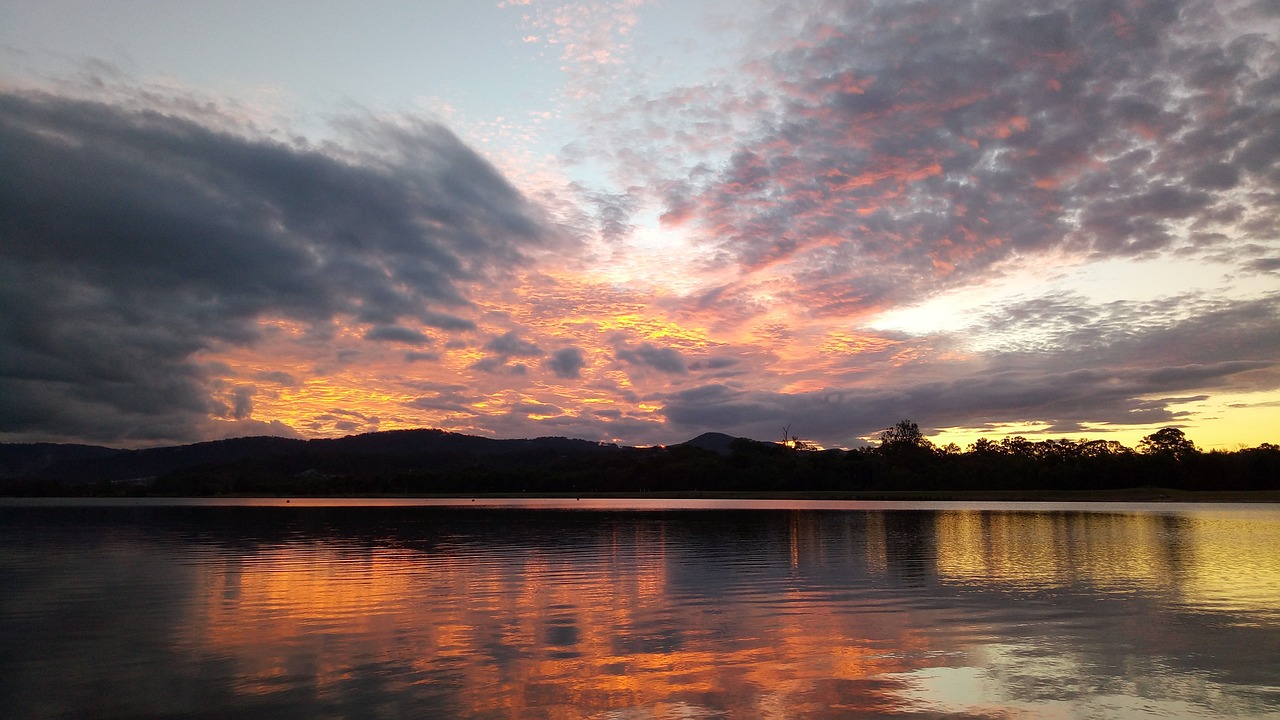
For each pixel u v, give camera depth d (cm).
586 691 1133
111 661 1327
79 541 3947
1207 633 1526
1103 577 2355
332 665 1291
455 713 1035
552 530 4725
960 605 1856
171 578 2403
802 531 4488
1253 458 12875
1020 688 1143
